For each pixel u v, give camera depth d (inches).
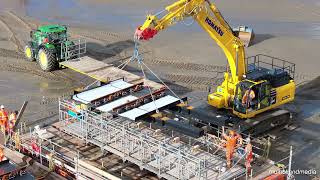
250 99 864.9
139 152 698.8
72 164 720.3
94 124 743.1
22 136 804.6
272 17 1601.9
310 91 1087.0
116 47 1344.7
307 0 1759.4
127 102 759.7
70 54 1194.6
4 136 800.3
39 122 922.7
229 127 840.3
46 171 723.4
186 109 807.1
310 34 1444.4
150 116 742.5
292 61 1245.7
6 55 1284.4
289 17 1600.6
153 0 1785.2
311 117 970.7
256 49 1327.5
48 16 1617.9
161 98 800.9
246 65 907.4
